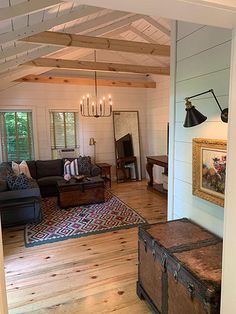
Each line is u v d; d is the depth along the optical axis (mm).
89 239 3557
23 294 2426
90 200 4973
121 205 4934
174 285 1754
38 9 2029
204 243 1940
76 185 4832
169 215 2730
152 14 1061
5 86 5855
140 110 7211
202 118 1923
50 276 2709
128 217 4312
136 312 2182
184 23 2254
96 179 5172
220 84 1878
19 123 6160
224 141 1840
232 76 1164
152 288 2098
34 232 3758
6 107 5953
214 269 1604
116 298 2361
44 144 6379
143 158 7305
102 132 6871
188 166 2359
